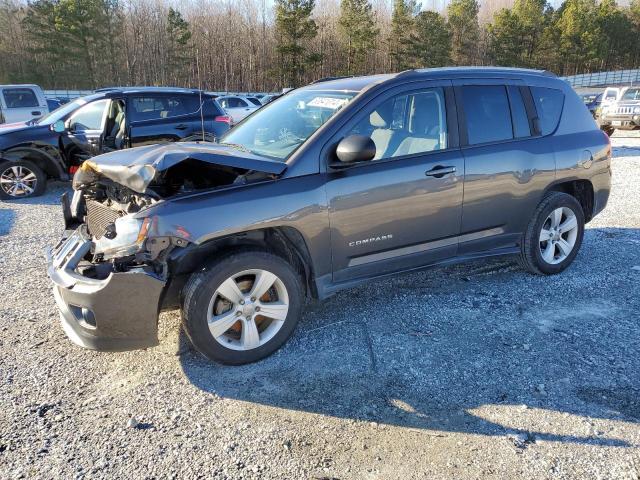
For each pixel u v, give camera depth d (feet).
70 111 28.68
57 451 8.43
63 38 155.74
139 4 196.24
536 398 9.73
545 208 14.76
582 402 9.60
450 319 12.94
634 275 15.80
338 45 193.16
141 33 196.03
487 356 11.21
